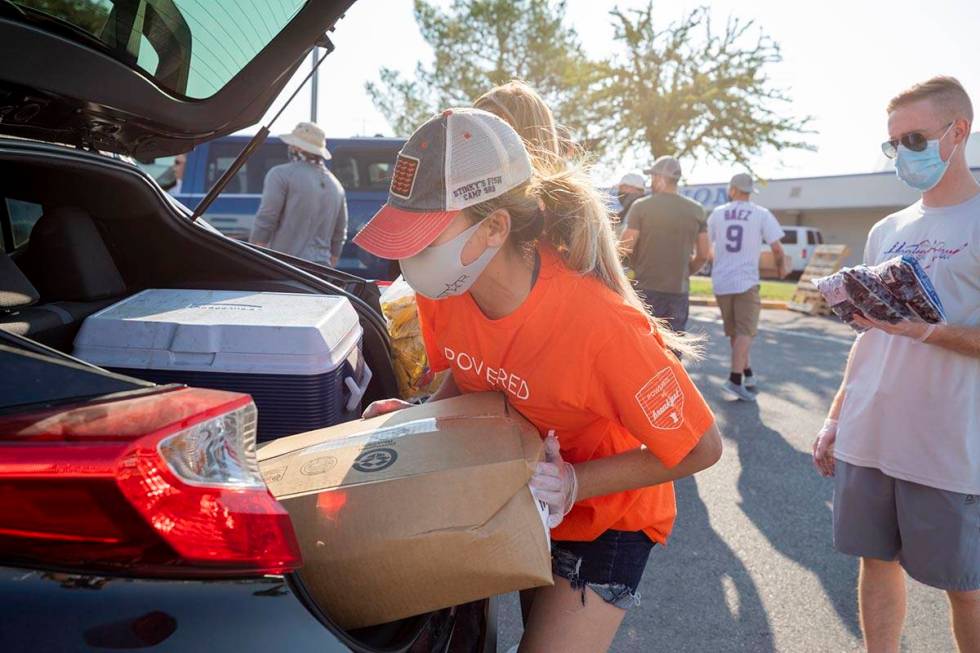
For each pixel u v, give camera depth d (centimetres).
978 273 200
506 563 122
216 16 186
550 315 138
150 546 91
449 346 158
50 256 223
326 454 138
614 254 147
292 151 534
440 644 143
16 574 89
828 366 806
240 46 200
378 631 130
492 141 128
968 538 202
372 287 310
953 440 199
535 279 138
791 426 550
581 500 154
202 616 92
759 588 309
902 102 207
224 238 257
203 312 214
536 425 154
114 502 89
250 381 197
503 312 142
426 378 274
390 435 141
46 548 90
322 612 103
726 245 616
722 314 634
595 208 143
